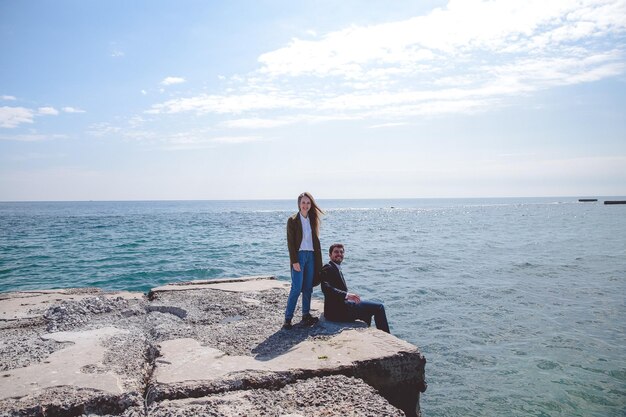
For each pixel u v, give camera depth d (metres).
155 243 29.94
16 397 3.69
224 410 3.52
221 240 32.41
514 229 44.16
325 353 4.73
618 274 16.59
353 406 3.64
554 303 12.02
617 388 6.75
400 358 4.70
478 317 10.59
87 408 3.67
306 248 5.88
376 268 18.55
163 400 3.73
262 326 5.82
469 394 6.57
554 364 7.67
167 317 6.50
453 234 38.53
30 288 14.61
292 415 3.46
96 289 9.14
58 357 4.69
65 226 51.31
